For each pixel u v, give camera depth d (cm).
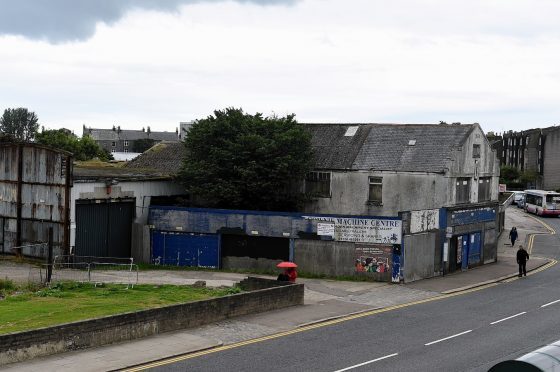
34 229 3575
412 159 3850
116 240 3741
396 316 2630
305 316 2541
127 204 3797
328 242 3494
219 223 3691
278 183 3800
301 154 3912
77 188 3484
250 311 2527
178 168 4350
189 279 3234
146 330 2148
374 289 3209
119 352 1952
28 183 3588
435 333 2336
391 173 3822
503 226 5941
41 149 3531
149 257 3816
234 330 2288
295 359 1952
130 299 2556
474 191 4088
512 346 2161
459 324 2492
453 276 3719
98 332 2005
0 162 3669
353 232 3444
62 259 3409
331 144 4169
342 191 3944
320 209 4000
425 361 1962
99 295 2623
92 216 3594
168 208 3781
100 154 9369
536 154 11225
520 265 3803
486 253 4250
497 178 4428
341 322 2498
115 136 15162
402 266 3381
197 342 2100
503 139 12769
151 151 4866
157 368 1828
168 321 2219
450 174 3747
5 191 3662
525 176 10606
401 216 3366
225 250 3697
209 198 3838
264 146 3781
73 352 1928
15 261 3525
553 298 3092
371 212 3875
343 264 3472
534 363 1280
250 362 1908
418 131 4072
